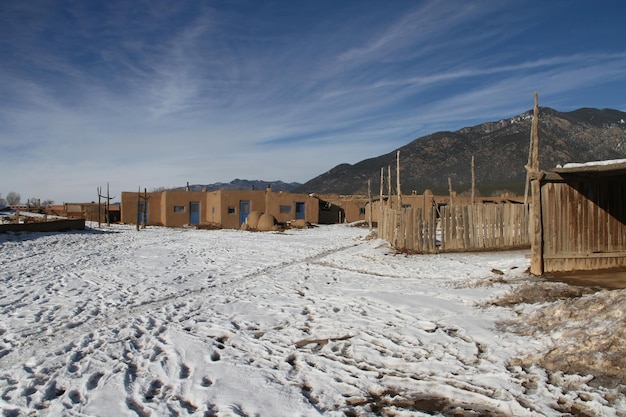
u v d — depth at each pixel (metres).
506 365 5.99
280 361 6.62
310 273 15.03
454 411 4.87
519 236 18.17
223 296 11.50
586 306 6.95
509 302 9.05
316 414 4.93
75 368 6.52
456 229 18.16
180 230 40.59
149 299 11.23
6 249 20.88
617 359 5.29
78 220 35.16
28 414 5.16
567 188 11.80
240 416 4.93
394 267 15.26
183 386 5.79
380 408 5.04
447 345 6.91
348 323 8.41
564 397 4.91
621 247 12.32
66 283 13.30
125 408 5.21
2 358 7.04
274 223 40.94
